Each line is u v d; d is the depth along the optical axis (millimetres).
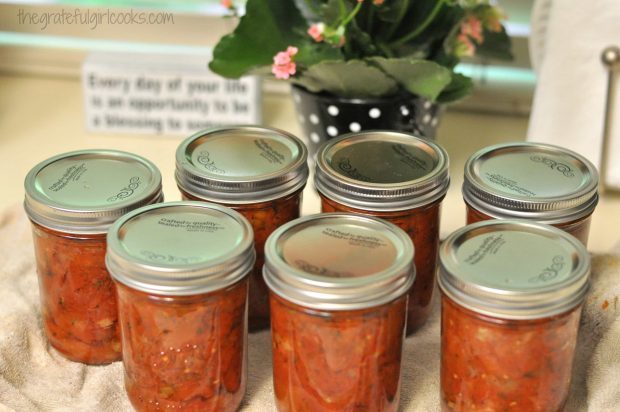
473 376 743
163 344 759
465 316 729
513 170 887
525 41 1370
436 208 876
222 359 781
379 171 883
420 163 898
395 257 756
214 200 851
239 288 772
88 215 812
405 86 1062
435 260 905
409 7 1089
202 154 908
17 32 1465
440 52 1110
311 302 712
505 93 1401
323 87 1084
